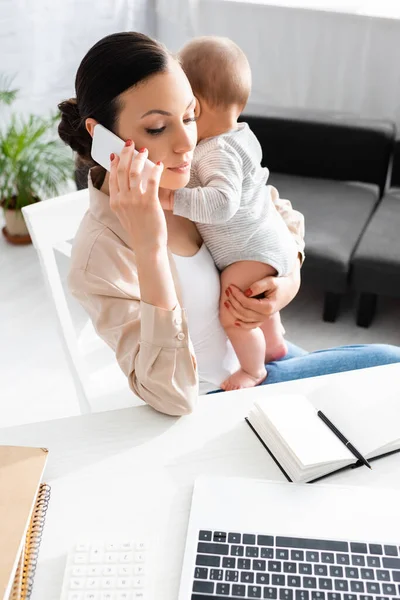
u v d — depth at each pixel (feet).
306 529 2.90
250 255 4.35
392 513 2.99
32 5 10.43
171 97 3.29
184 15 11.30
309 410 3.45
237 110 4.30
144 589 2.67
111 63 3.26
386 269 7.64
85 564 2.75
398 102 10.76
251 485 3.12
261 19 10.83
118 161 3.38
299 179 9.21
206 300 4.31
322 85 11.05
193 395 3.55
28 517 2.75
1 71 10.78
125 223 3.41
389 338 8.29
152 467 3.24
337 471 3.22
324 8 10.40
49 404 7.19
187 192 3.88
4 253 9.82
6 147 9.46
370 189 9.04
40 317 8.59
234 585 2.68
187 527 2.95
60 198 4.76
